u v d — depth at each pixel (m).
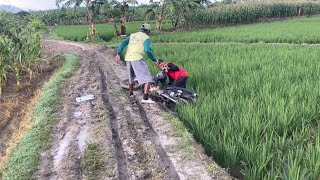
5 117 9.12
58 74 12.45
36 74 14.36
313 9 47.84
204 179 5.02
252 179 4.77
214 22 41.06
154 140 6.45
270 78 9.16
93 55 17.58
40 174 5.45
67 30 39.34
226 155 5.39
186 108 7.29
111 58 16.22
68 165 5.70
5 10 17.70
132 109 8.19
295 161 4.54
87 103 8.88
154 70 11.00
